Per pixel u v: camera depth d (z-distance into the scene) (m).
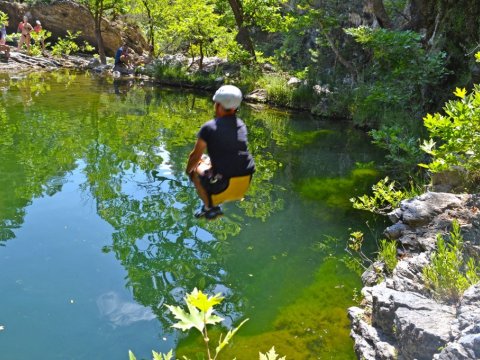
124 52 24.19
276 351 4.39
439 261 4.30
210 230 6.92
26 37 23.89
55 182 8.26
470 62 9.47
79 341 4.38
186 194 8.15
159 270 5.73
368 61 16.36
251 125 13.85
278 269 5.92
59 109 14.11
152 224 6.95
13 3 26.39
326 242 6.69
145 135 11.77
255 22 21.67
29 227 6.58
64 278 5.41
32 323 4.59
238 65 21.34
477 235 5.05
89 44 27.73
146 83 21.09
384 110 13.03
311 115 15.59
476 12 9.62
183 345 4.43
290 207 7.89
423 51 10.56
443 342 3.53
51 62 23.59
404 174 8.88
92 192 7.96
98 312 4.84
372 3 13.44
